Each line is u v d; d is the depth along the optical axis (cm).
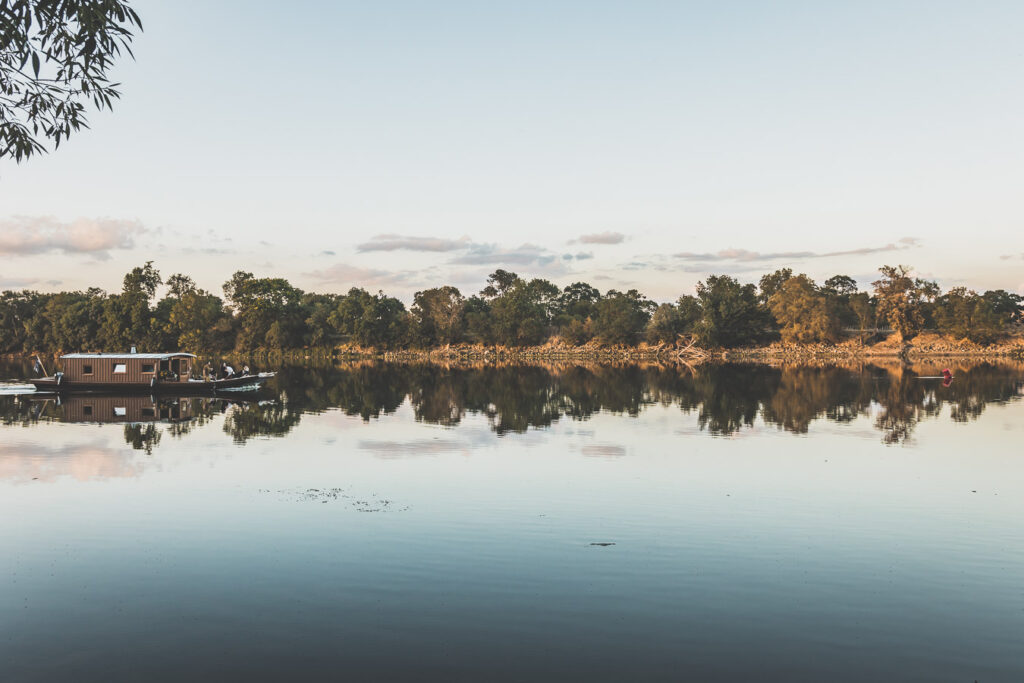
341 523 1819
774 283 18038
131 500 2073
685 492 2170
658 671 1048
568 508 1972
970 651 1120
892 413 4216
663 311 15450
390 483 2298
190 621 1220
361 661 1077
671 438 3244
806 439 3200
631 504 2020
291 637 1159
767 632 1184
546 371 9669
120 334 14638
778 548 1620
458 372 9481
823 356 14775
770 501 2055
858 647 1131
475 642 1142
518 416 4128
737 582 1407
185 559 1542
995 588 1383
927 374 8225
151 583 1398
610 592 1352
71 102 1040
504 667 1059
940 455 2791
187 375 6347
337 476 2414
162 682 1012
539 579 1420
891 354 14700
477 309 18625
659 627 1201
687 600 1317
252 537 1702
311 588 1372
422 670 1049
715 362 12912
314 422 3878
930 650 1122
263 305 15812
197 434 3422
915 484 2283
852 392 5684
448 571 1466
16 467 2584
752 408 4525
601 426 3662
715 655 1102
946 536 1719
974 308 14912
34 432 3512
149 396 5612
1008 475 2416
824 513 1927
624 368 10512
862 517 1889
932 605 1299
